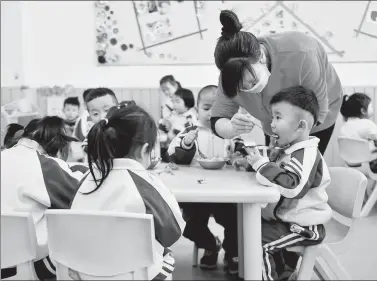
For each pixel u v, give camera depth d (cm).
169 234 84
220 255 118
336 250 103
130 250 75
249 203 92
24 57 166
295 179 97
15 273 92
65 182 102
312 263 102
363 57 146
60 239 78
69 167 108
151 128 89
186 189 92
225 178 106
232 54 103
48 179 102
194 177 108
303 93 100
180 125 146
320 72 108
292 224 102
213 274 116
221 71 105
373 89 118
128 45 175
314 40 113
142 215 72
